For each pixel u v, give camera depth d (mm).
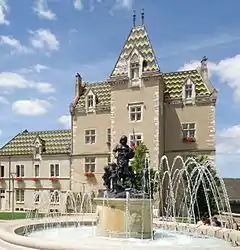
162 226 24500
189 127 52500
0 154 67375
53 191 61812
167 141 53250
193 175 41938
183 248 11336
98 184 57781
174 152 52625
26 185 64375
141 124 52375
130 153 20375
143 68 52969
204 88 52812
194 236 20141
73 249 12031
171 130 53281
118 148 20375
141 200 18703
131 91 53531
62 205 59844
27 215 48312
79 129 60656
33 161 64500
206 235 20375
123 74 54062
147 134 51812
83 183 59031
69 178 60750
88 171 59156
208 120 51625
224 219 30766
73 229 22531
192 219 37469
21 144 67562
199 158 45438
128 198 18578
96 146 58812
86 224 25406
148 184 43438
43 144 64812
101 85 62281
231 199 61312
